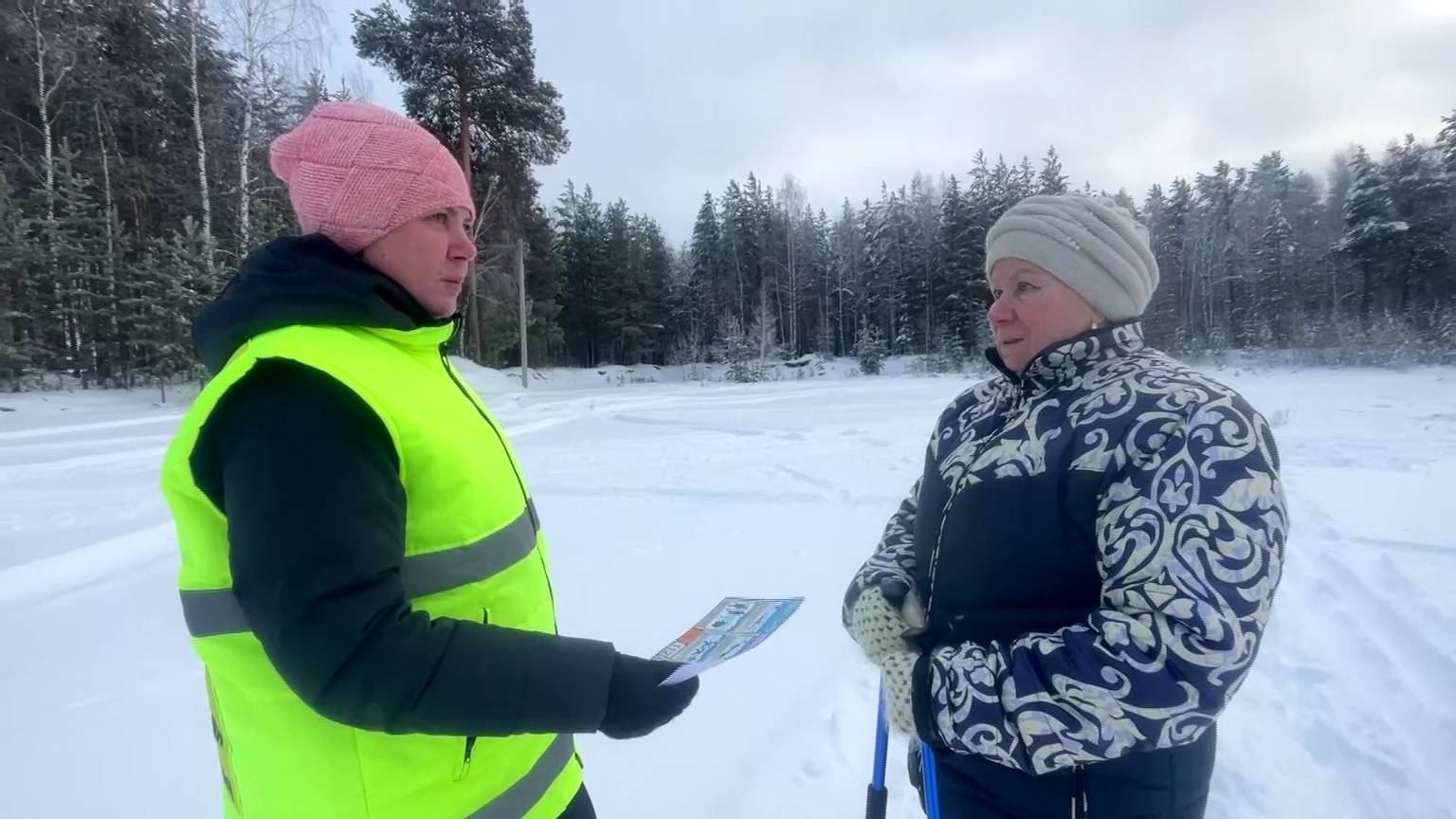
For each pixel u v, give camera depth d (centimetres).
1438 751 260
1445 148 3391
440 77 2241
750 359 3797
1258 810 238
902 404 1634
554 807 135
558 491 718
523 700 100
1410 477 679
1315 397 1427
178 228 2103
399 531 102
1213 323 4162
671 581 454
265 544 92
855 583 169
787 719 294
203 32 1831
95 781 260
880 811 166
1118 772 123
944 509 150
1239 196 5069
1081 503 123
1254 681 319
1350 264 3622
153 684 328
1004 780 133
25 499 667
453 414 119
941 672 121
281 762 109
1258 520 109
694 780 257
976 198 4175
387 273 123
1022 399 143
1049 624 125
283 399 96
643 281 4516
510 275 2795
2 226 1680
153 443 1030
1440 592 392
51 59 1861
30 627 390
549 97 2439
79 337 1819
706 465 852
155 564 495
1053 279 138
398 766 110
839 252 4941
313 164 118
